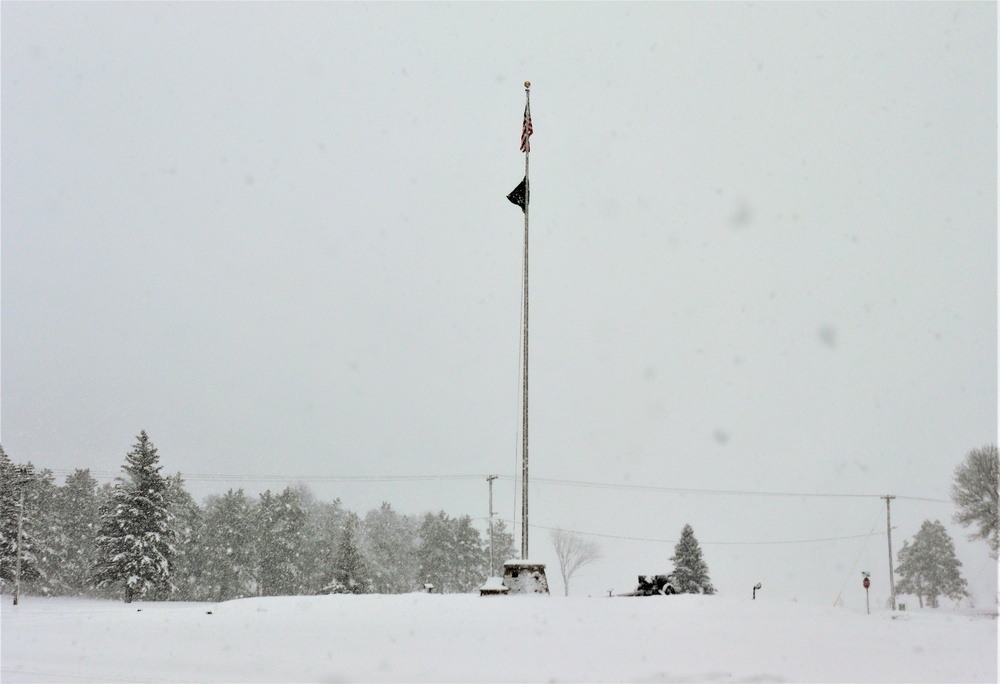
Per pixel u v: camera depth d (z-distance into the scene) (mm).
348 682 8008
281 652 9305
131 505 68062
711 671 7902
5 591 73688
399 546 102562
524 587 17125
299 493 107812
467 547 95188
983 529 55875
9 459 69812
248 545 87438
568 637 9891
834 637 9883
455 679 7867
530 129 23344
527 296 20859
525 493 18562
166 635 11195
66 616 17438
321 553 88500
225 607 15945
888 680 7520
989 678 7586
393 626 11234
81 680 8414
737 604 13531
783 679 7625
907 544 88562
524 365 20000
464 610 13000
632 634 10133
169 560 68938
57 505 87938
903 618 12641
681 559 73312
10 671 9039
